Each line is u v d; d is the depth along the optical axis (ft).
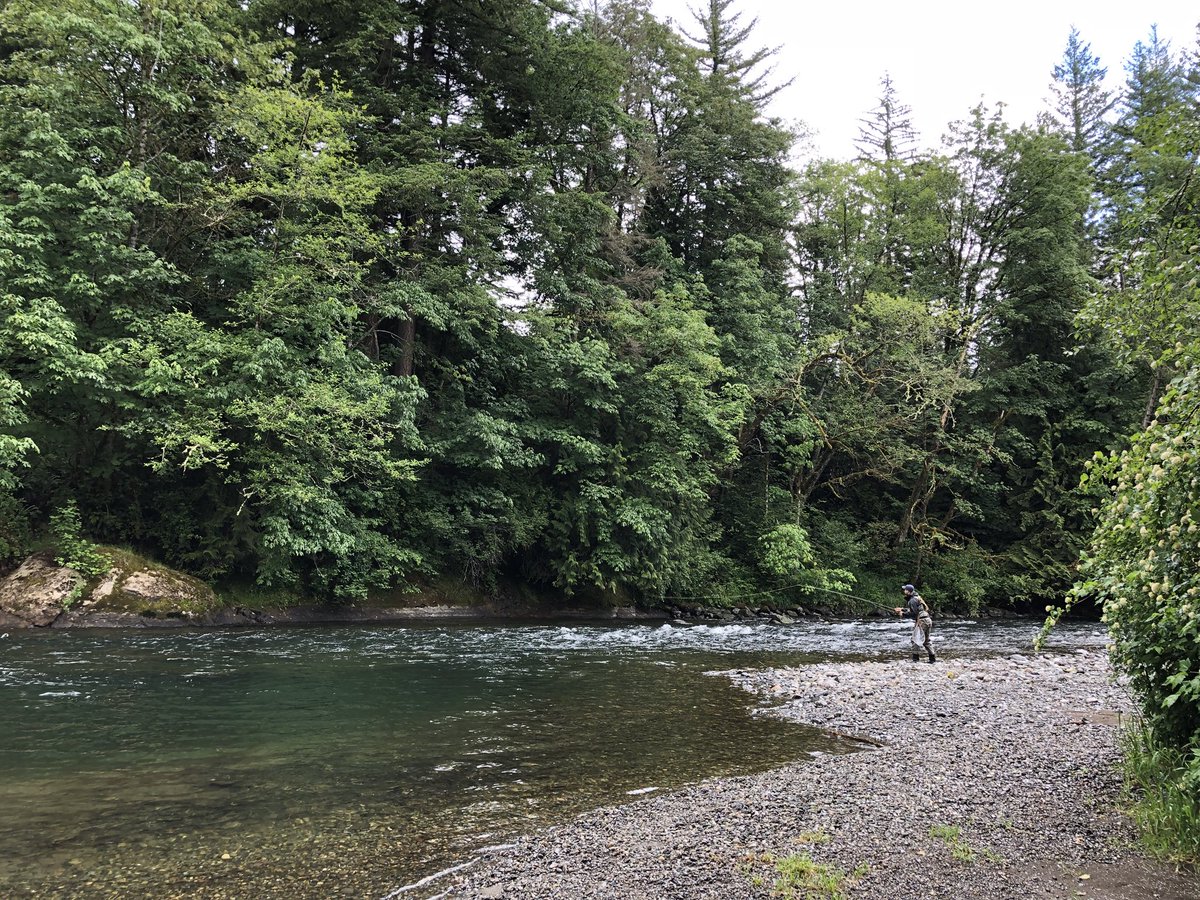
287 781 23.17
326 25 75.51
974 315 103.30
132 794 21.65
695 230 109.19
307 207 64.13
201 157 67.46
